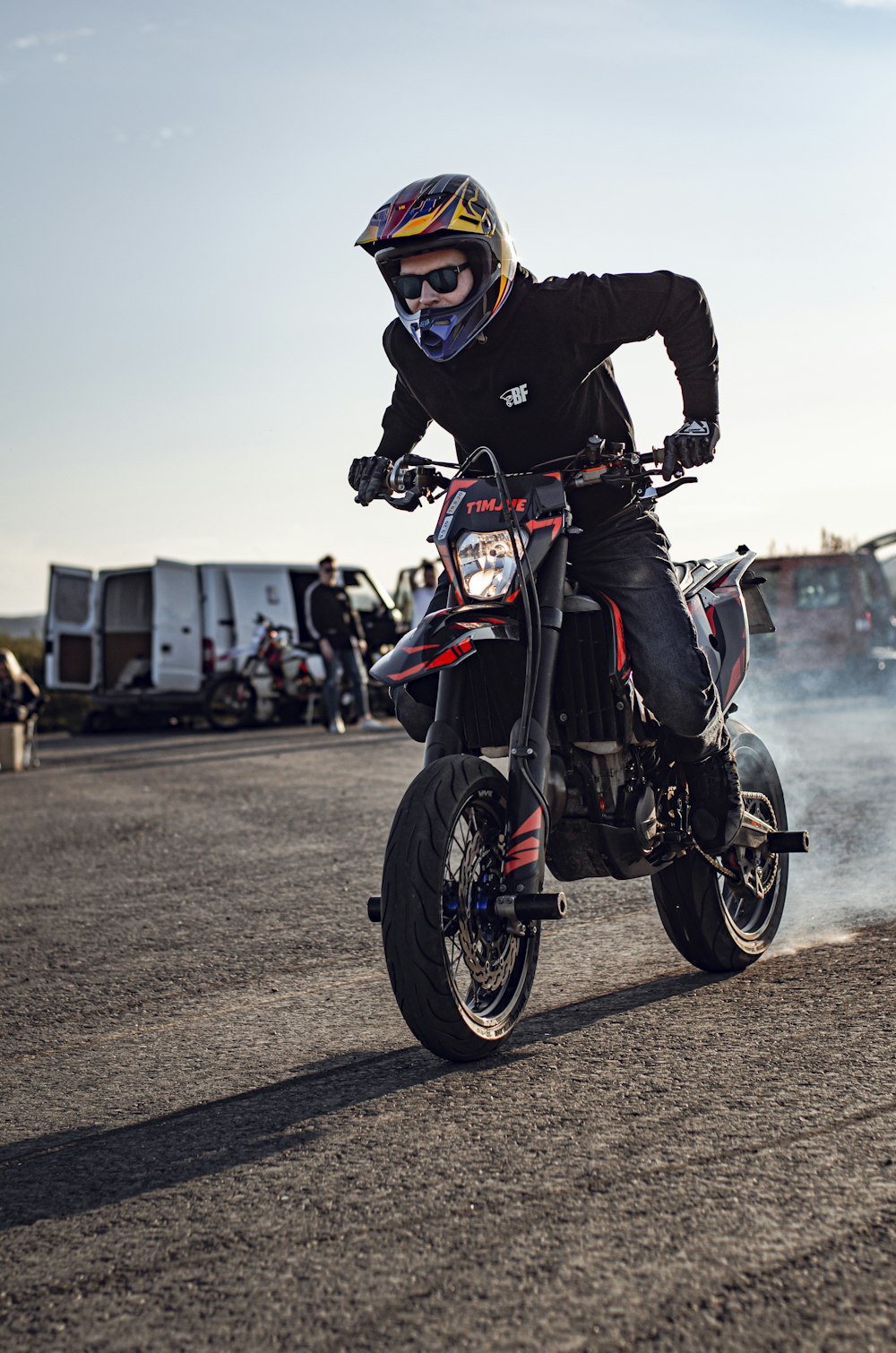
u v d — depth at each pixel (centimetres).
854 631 1644
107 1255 241
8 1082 362
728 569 430
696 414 363
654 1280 213
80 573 2191
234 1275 228
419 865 321
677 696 354
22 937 559
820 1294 205
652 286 349
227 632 2092
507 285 343
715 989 390
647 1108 290
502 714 359
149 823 907
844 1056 314
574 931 488
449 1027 326
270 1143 291
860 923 459
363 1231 240
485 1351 197
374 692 2094
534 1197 248
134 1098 339
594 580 364
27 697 1450
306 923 547
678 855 379
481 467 372
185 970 482
